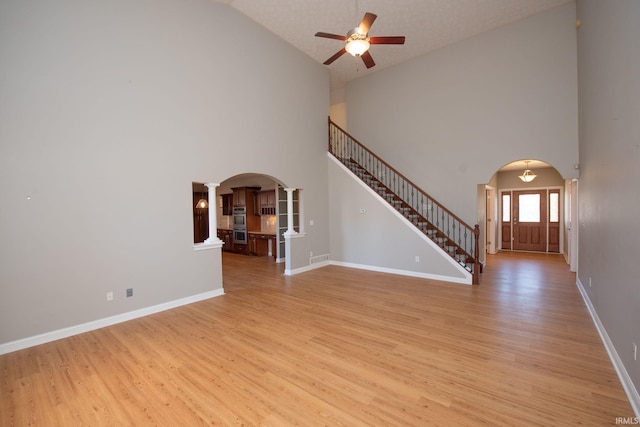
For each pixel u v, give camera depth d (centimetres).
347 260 711
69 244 350
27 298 322
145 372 267
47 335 333
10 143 313
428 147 693
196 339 333
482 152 621
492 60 604
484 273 635
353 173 697
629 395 221
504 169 936
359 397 227
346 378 253
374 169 781
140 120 407
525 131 573
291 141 636
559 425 194
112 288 383
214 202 498
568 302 441
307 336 336
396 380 248
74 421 207
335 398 226
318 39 616
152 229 420
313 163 693
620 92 257
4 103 309
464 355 288
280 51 611
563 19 531
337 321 378
